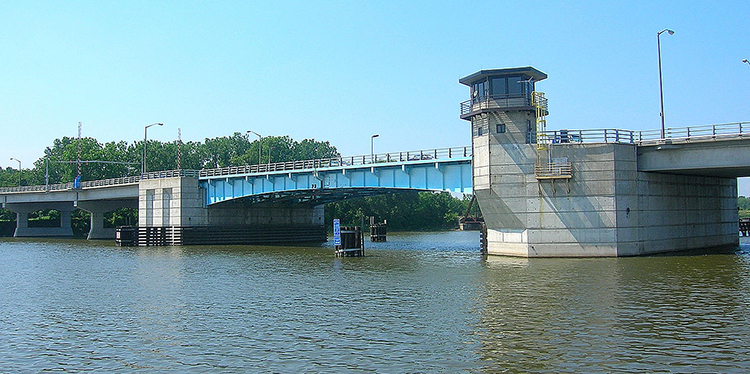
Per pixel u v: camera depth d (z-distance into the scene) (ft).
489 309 103.14
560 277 137.69
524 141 180.96
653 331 85.51
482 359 73.51
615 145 175.73
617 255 174.50
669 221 189.37
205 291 131.95
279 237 314.76
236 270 172.76
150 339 87.40
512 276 142.00
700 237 203.72
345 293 125.39
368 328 91.15
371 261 194.90
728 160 164.86
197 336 88.58
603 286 123.85
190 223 297.12
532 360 72.69
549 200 178.40
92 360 77.30
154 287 139.74
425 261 190.49
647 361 71.51
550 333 85.25
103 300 122.21
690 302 105.81
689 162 171.12
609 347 77.61
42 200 406.82
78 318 103.76
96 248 283.38
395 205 588.50
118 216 510.58
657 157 176.65
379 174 228.43
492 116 184.24
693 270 145.79
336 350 79.10
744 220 296.10
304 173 255.29
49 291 136.15
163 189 305.32
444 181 209.36
